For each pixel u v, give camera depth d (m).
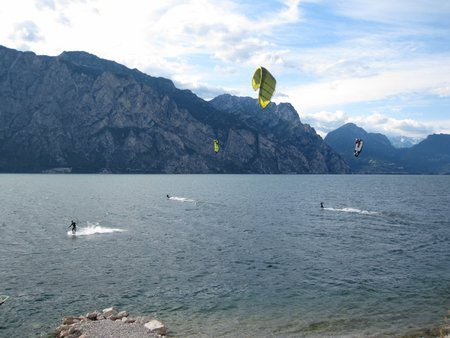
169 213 88.00
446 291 32.97
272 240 56.09
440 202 122.56
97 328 24.39
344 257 45.41
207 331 25.12
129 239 55.62
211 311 28.53
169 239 56.12
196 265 41.25
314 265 41.62
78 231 61.78
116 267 39.97
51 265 40.41
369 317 27.39
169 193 153.25
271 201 123.19
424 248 50.66
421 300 30.78
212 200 124.69
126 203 110.50
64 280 35.34
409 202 122.19
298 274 38.16
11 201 111.31
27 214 81.94
